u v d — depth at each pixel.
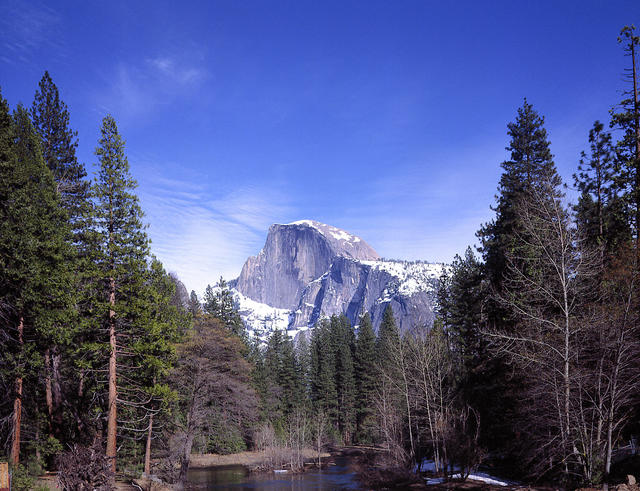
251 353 72.75
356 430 79.56
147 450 33.19
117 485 26.56
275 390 66.38
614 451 21.41
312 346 98.44
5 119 22.98
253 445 63.41
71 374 32.16
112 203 27.80
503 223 32.84
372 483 34.34
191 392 38.22
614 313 18.23
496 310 32.75
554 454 19.97
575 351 19.02
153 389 28.44
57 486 20.39
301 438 62.97
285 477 44.97
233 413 42.44
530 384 22.28
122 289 26.89
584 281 21.38
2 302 21.81
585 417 18.83
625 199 27.59
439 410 35.50
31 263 22.14
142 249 28.06
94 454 18.83
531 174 33.44
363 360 81.19
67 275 24.80
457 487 26.62
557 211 20.23
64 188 32.81
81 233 27.70
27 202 23.33
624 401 17.80
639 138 27.09
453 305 47.81
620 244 26.05
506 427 29.59
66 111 35.97
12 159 22.59
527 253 24.97
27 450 26.19
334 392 81.94
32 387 26.52
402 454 35.94
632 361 18.08
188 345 37.59
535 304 23.20
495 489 24.25
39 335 23.97
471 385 34.50
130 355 27.50
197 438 52.28
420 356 37.03
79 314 25.64
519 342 20.91
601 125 32.00
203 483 40.88
